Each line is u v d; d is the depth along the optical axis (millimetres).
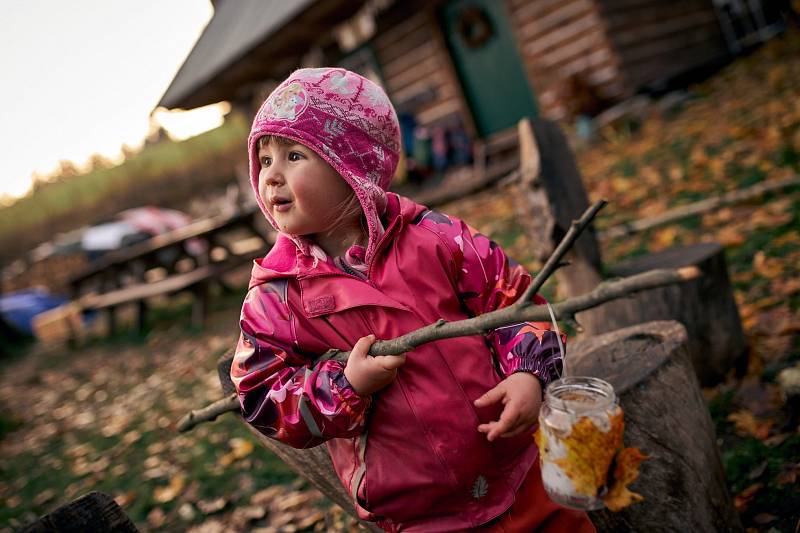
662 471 1681
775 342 2957
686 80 8961
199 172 20328
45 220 20828
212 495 3447
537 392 1271
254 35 9102
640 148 7027
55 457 4910
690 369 1832
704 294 2713
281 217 1352
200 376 5863
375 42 10773
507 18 9438
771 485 2152
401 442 1303
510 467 1344
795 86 6695
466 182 8797
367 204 1316
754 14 10445
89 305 9828
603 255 4656
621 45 8703
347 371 1237
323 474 1821
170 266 9172
